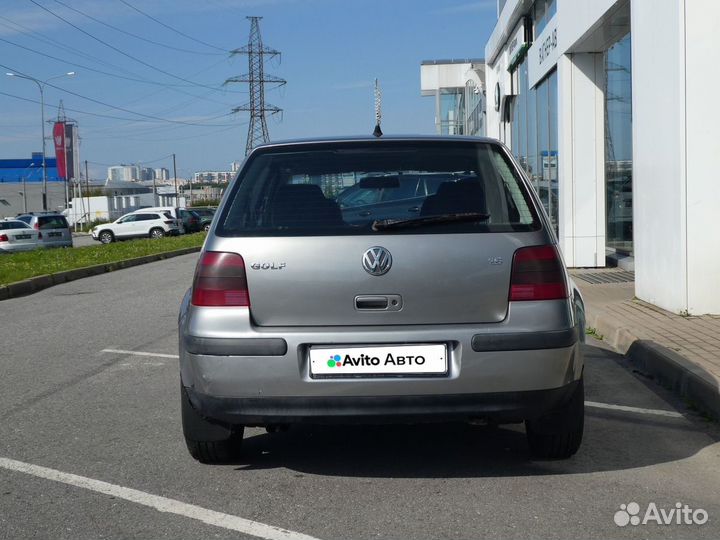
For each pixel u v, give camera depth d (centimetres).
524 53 2173
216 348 416
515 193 443
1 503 432
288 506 421
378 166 451
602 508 413
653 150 959
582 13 1339
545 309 418
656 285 968
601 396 642
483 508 414
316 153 462
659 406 612
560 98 1508
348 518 404
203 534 387
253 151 472
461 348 411
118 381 728
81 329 1048
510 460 492
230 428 459
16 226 3338
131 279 1825
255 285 420
